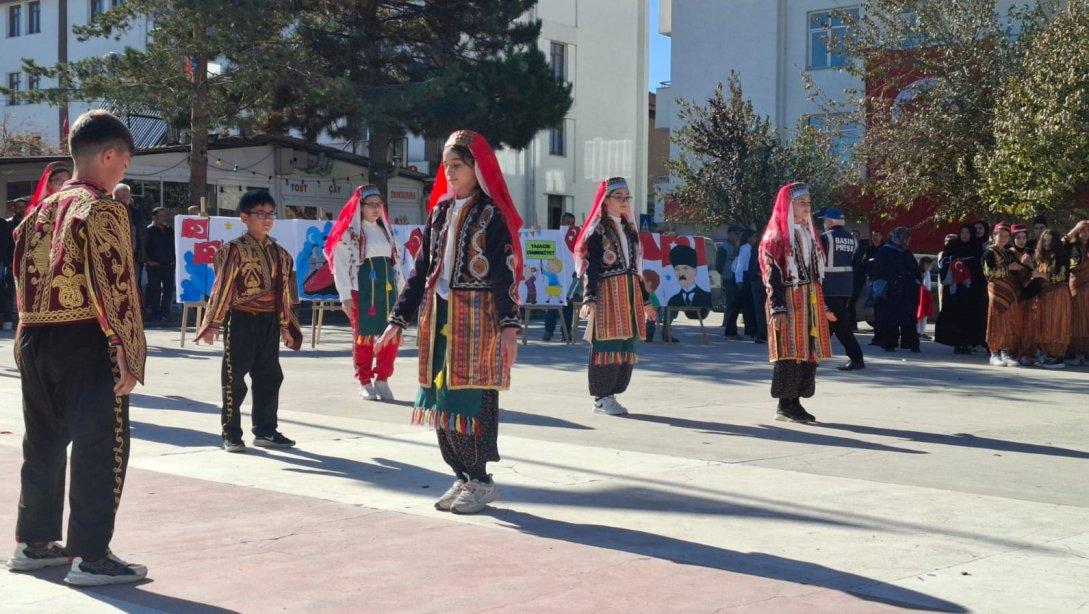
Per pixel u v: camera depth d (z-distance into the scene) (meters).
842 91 32.81
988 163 23.61
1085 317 14.52
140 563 4.89
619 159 46.72
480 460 5.86
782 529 5.59
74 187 4.51
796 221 9.23
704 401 10.67
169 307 20.80
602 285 9.55
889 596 4.48
